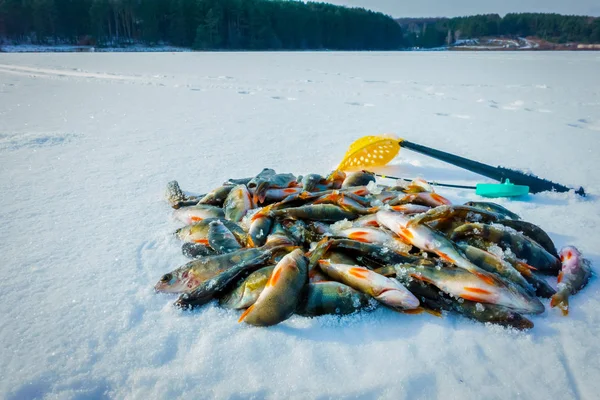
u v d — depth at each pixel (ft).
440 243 1.94
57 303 1.88
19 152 4.28
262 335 1.68
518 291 1.77
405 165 4.05
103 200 3.08
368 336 1.69
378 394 1.43
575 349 1.64
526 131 5.39
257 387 1.45
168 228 2.62
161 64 16.05
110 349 1.61
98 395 1.43
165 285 1.96
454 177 3.73
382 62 18.15
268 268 1.86
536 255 2.07
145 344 1.64
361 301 1.80
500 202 3.10
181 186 3.38
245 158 4.14
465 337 1.69
